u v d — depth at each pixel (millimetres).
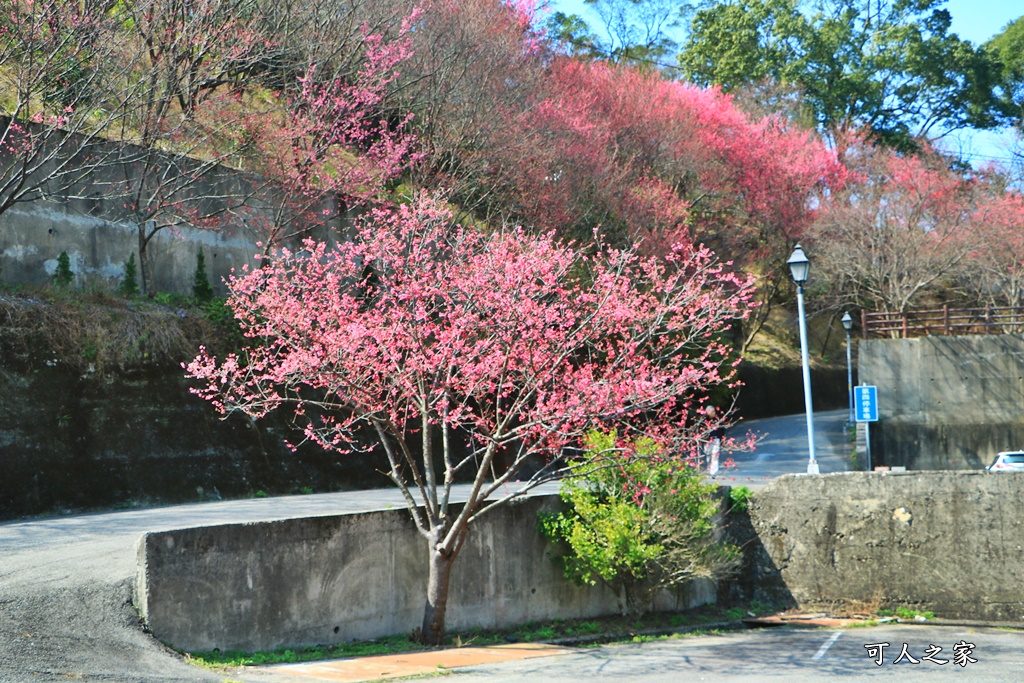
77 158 18062
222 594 10133
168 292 19594
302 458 18609
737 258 35406
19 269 16859
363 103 22203
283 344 11992
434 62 24000
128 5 19000
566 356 11406
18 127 15852
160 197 18688
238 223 20016
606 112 30281
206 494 16562
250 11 21969
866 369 28078
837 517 17094
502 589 13617
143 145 18875
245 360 18312
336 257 12820
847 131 43156
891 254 35000
